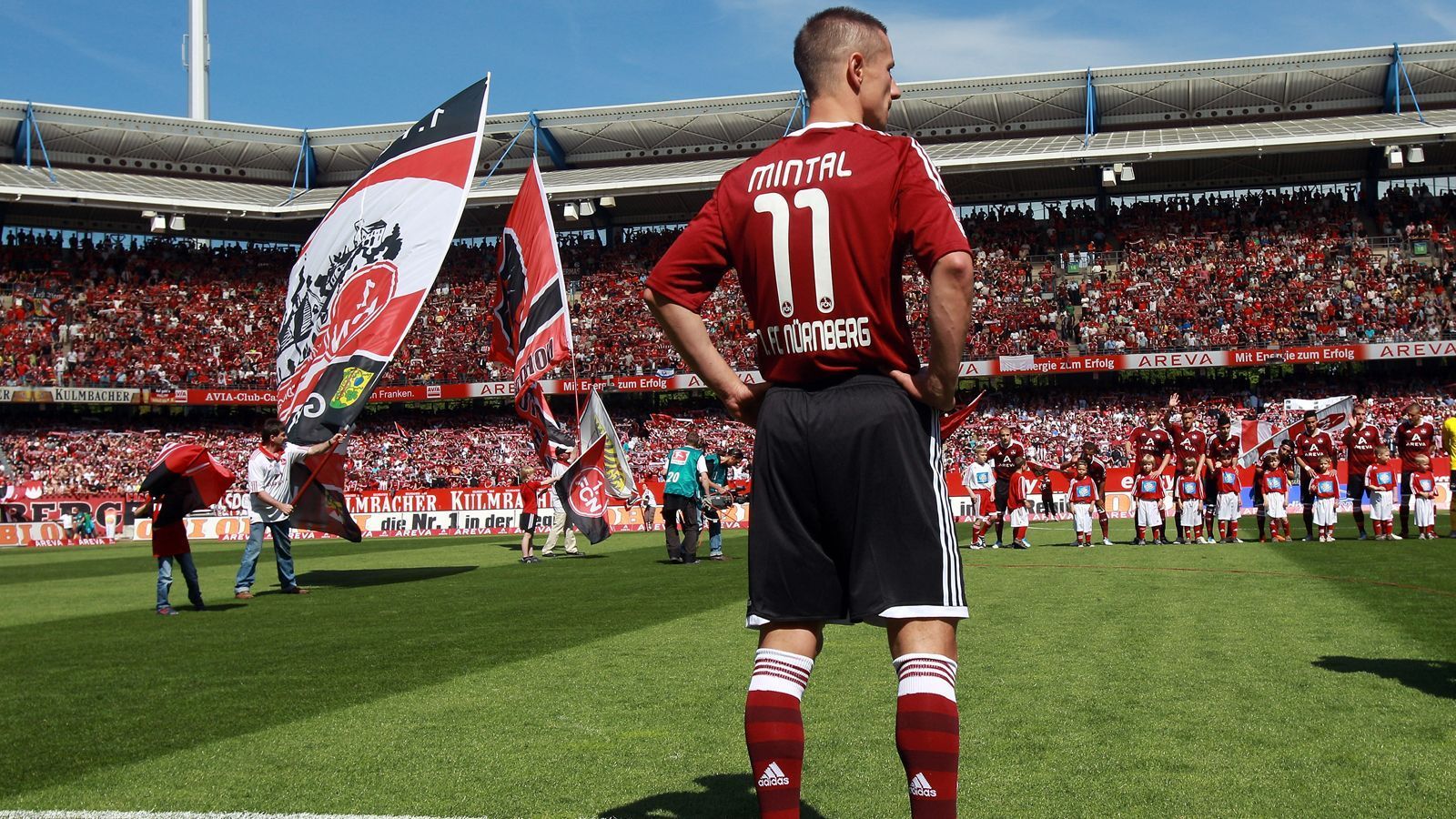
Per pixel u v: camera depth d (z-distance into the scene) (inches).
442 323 1721.2
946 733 105.4
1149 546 717.9
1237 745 182.7
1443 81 1585.9
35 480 1492.4
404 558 788.6
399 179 556.4
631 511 1267.2
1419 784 159.8
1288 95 1635.1
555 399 1643.7
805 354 112.0
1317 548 650.8
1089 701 219.1
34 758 189.9
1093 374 1573.6
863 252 109.5
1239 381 1519.4
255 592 532.7
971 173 1630.2
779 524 111.9
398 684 255.8
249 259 1835.6
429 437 1627.7
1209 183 1689.2
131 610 458.0
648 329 1664.6
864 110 121.0
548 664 280.1
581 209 1648.6
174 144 1833.2
